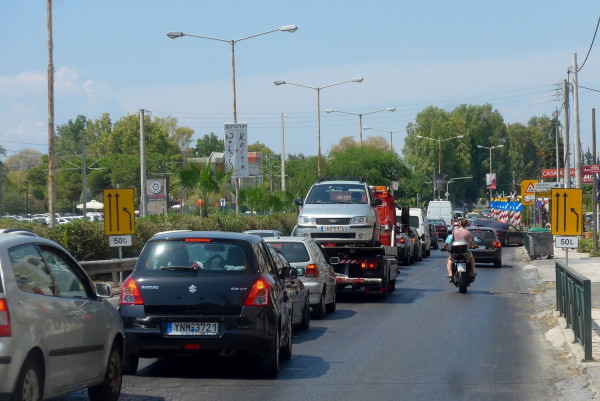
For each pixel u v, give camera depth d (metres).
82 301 14.02
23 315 11.70
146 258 18.48
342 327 28.00
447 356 21.50
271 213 88.25
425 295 40.97
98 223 47.06
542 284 44.97
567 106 78.56
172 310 17.72
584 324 19.23
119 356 15.76
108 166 192.88
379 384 17.58
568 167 78.19
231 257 18.31
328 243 39.78
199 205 64.12
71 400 15.53
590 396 15.91
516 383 17.73
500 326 28.14
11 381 11.31
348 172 121.12
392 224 52.59
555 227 31.20
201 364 20.12
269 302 17.98
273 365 18.17
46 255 13.43
